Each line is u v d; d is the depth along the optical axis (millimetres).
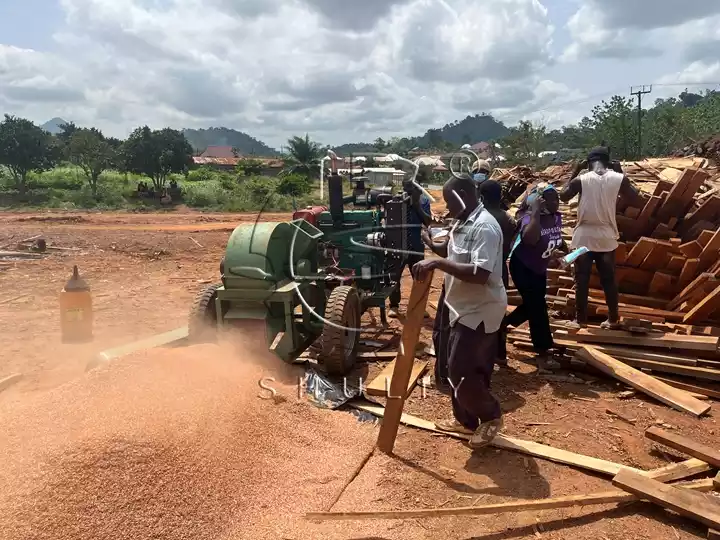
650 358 5855
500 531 3426
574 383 5762
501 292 4133
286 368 5719
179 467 3449
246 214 30250
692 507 3449
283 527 3361
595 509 3637
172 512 3238
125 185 39219
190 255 14844
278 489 3729
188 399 4082
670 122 30766
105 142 39844
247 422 4176
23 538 2852
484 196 5859
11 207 32344
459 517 3555
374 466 4156
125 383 4117
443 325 5402
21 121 36281
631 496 3678
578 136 34531
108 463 3258
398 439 4602
